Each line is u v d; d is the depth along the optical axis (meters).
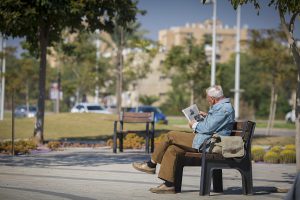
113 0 29.19
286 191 13.74
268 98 123.75
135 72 91.44
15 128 37.47
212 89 13.08
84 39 68.06
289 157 22.05
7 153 23.34
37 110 29.27
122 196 12.45
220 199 12.36
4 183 14.30
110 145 28.83
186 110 13.35
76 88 92.62
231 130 13.05
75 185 14.10
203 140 12.79
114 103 132.50
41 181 14.77
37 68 87.81
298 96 14.40
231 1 14.68
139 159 21.58
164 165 12.81
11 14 26.16
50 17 27.66
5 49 69.81
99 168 18.12
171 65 76.81
